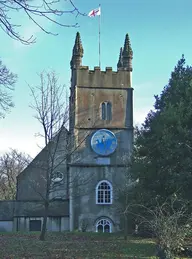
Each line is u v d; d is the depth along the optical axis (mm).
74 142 44531
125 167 43969
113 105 47688
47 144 35031
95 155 46375
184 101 27438
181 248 18266
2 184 77000
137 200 29172
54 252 23500
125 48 49156
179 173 24672
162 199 26375
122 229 40906
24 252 23250
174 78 29734
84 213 45219
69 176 45844
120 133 47094
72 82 48281
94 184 45812
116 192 43250
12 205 49688
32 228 47812
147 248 25703
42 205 48875
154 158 28156
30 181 49875
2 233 38062
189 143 25250
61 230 46375
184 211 21297
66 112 37156
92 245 27641
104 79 48062
